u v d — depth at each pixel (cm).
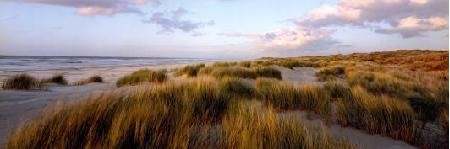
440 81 1125
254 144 225
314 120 394
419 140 325
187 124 266
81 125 241
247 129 251
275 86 565
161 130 243
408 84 866
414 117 357
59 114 257
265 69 1227
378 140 324
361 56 5769
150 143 236
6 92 647
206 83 513
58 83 1005
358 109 382
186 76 1177
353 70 1547
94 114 256
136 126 235
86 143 224
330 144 239
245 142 228
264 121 258
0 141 278
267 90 549
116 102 313
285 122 262
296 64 2139
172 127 257
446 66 2347
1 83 1044
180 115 298
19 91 686
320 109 439
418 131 351
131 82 957
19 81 787
